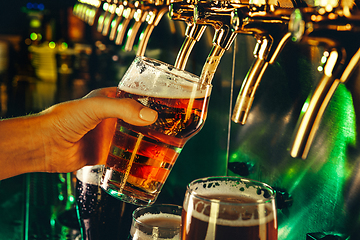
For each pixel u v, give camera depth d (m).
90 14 1.36
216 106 0.71
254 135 0.58
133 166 0.41
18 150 0.53
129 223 0.56
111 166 0.43
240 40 0.62
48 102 2.32
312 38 0.29
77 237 0.70
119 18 0.83
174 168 0.91
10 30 3.07
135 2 0.66
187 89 0.40
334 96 0.42
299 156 0.30
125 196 0.42
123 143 0.42
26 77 2.75
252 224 0.33
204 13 0.35
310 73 0.45
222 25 0.36
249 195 0.40
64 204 0.87
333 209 0.42
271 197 0.36
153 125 0.40
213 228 0.34
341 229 0.41
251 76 0.36
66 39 2.99
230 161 0.67
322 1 0.28
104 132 0.57
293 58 0.48
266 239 0.34
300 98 0.47
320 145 0.44
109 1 0.91
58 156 0.55
